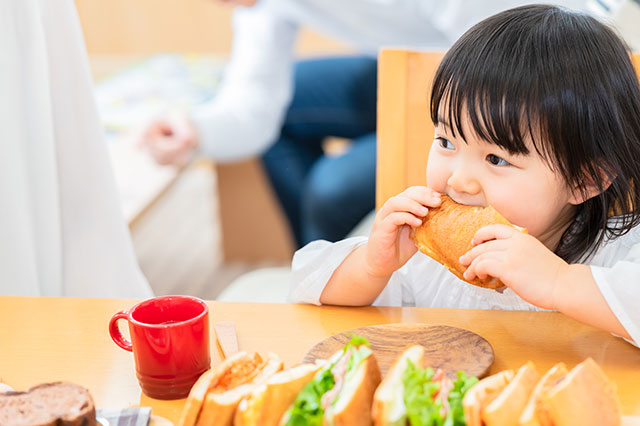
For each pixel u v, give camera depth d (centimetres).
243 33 242
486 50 88
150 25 428
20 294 114
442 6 182
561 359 80
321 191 250
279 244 311
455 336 81
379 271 96
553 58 87
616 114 90
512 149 87
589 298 81
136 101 261
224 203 305
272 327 87
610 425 58
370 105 271
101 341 84
